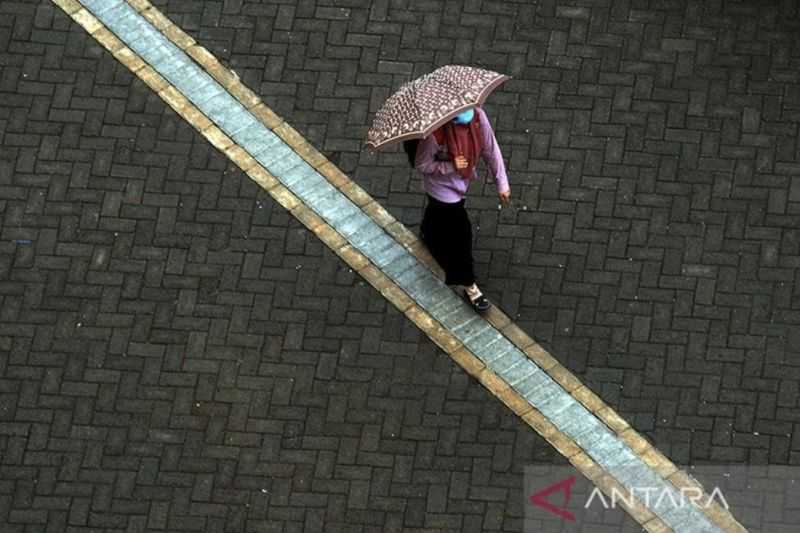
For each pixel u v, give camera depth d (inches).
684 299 984.9
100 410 960.9
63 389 967.6
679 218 1009.5
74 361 975.6
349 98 1061.1
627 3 1080.2
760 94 1046.4
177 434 952.9
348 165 1037.8
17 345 980.6
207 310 990.4
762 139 1031.6
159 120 1053.8
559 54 1065.5
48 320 989.2
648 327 976.9
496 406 954.7
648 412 952.3
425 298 991.6
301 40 1080.2
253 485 937.5
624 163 1028.5
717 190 1016.9
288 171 1035.9
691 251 999.0
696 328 975.6
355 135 1047.6
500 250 1005.2
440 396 959.6
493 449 942.4
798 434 943.0
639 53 1063.0
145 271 1004.6
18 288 999.0
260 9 1091.9
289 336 981.8
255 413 958.4
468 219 951.6
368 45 1077.1
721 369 963.3
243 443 949.8
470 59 1068.5
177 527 927.7
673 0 1079.6
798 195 1013.8
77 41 1081.4
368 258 1006.4
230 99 1061.8
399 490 933.2
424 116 882.1
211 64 1074.1
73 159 1040.2
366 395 962.1
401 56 1072.2
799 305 981.2
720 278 990.4
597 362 968.3
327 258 1006.4
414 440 946.7
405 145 916.0
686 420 949.2
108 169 1037.2
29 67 1071.0
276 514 929.5
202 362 975.0
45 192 1029.8
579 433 945.5
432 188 927.0
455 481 934.4
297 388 965.8
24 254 1009.5
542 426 947.3
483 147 914.7
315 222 1017.5
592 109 1046.4
